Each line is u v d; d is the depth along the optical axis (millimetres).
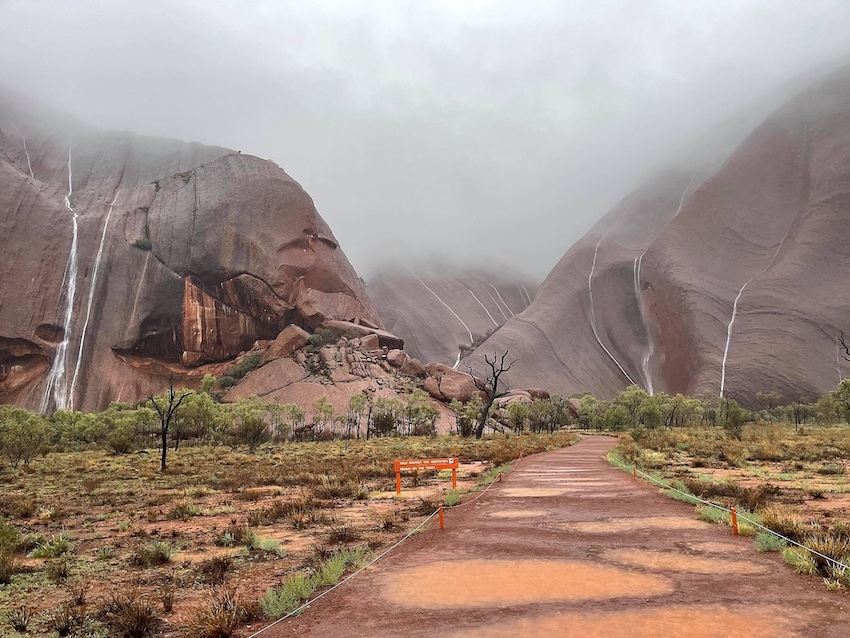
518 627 5547
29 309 154500
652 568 7777
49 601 7969
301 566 9266
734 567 7660
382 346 173375
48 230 167750
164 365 167875
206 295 172625
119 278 170625
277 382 149750
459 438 78188
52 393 150500
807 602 6020
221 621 5977
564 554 8867
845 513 12195
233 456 47219
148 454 52812
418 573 8016
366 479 25172
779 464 26516
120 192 198750
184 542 12062
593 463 28938
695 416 120250
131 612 6578
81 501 20562
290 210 189500
